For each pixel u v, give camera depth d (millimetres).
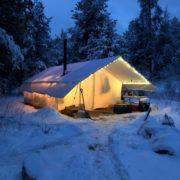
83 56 38062
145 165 7332
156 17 40656
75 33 38156
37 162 7125
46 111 15219
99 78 20875
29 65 35375
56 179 6488
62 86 17250
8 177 7020
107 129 12688
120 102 21609
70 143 10031
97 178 6633
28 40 33250
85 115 16266
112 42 36125
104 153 8773
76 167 7340
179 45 49406
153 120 11688
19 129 11461
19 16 18734
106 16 37625
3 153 8852
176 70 43906
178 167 7180
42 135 10664
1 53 17016
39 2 36938
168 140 8555
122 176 6676
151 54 40438
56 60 41062
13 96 30656
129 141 9891
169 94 27344
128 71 20062
